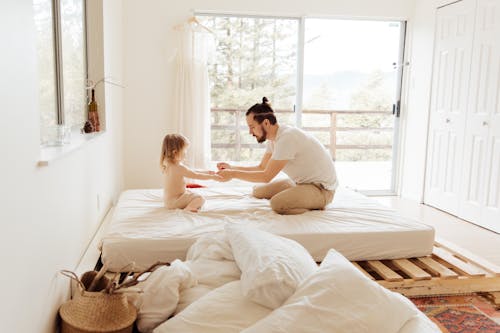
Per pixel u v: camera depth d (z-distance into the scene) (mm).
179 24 4652
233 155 5113
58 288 1844
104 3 3266
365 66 5254
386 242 2705
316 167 3033
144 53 4641
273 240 1898
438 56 4699
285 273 1623
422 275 2512
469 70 4234
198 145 4738
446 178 4594
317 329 1407
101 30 3238
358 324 1425
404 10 5062
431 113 4824
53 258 1756
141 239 2445
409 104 5219
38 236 1535
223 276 1890
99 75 3279
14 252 1289
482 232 3908
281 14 4848
